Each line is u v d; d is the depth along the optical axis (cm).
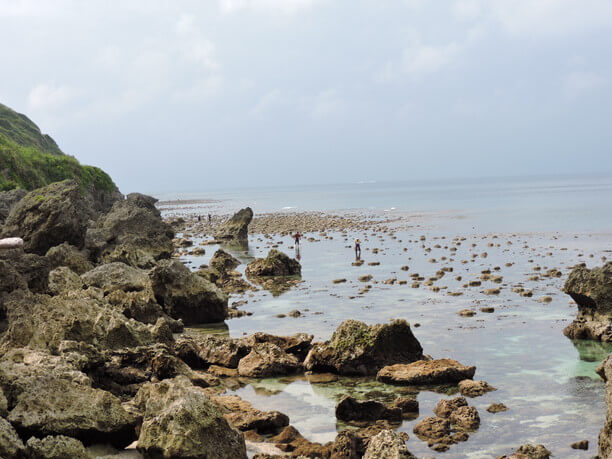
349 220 11819
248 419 1864
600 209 12825
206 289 3528
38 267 3362
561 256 5831
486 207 15262
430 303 3747
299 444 1723
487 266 5259
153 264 5012
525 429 1817
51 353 2192
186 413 1458
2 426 1340
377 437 1482
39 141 17925
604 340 2781
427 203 18750
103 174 13825
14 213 5041
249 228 10900
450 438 1750
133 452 1500
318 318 3456
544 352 2652
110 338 2464
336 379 2397
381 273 5084
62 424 1457
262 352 2545
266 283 4853
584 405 2005
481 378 2319
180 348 2623
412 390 2231
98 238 5653
